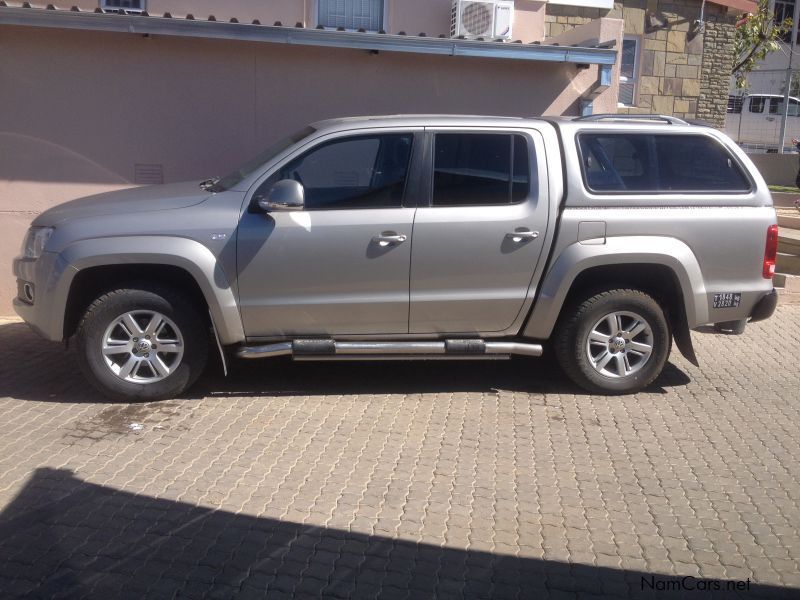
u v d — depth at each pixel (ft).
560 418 19.83
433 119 20.16
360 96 30.58
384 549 13.69
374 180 19.89
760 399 21.52
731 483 16.52
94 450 17.34
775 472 17.07
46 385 21.38
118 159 28.91
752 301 21.08
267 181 19.63
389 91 30.78
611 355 21.16
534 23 36.55
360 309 19.90
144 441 17.84
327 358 20.13
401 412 19.99
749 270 20.92
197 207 19.44
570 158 20.26
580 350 20.92
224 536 13.97
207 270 19.13
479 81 31.50
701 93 46.16
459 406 20.51
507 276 20.15
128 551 13.46
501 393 21.50
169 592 12.34
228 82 29.32
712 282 20.76
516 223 19.93
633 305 20.79
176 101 29.04
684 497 15.87
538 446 18.13
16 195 28.30
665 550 13.91
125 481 15.92
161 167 29.30
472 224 19.79
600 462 17.38
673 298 21.15
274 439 18.13
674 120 21.53
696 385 22.57
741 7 45.21
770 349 26.17
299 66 29.84
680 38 44.27
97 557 13.25
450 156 20.04
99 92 28.43
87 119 28.48
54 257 19.08
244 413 19.66
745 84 75.31
